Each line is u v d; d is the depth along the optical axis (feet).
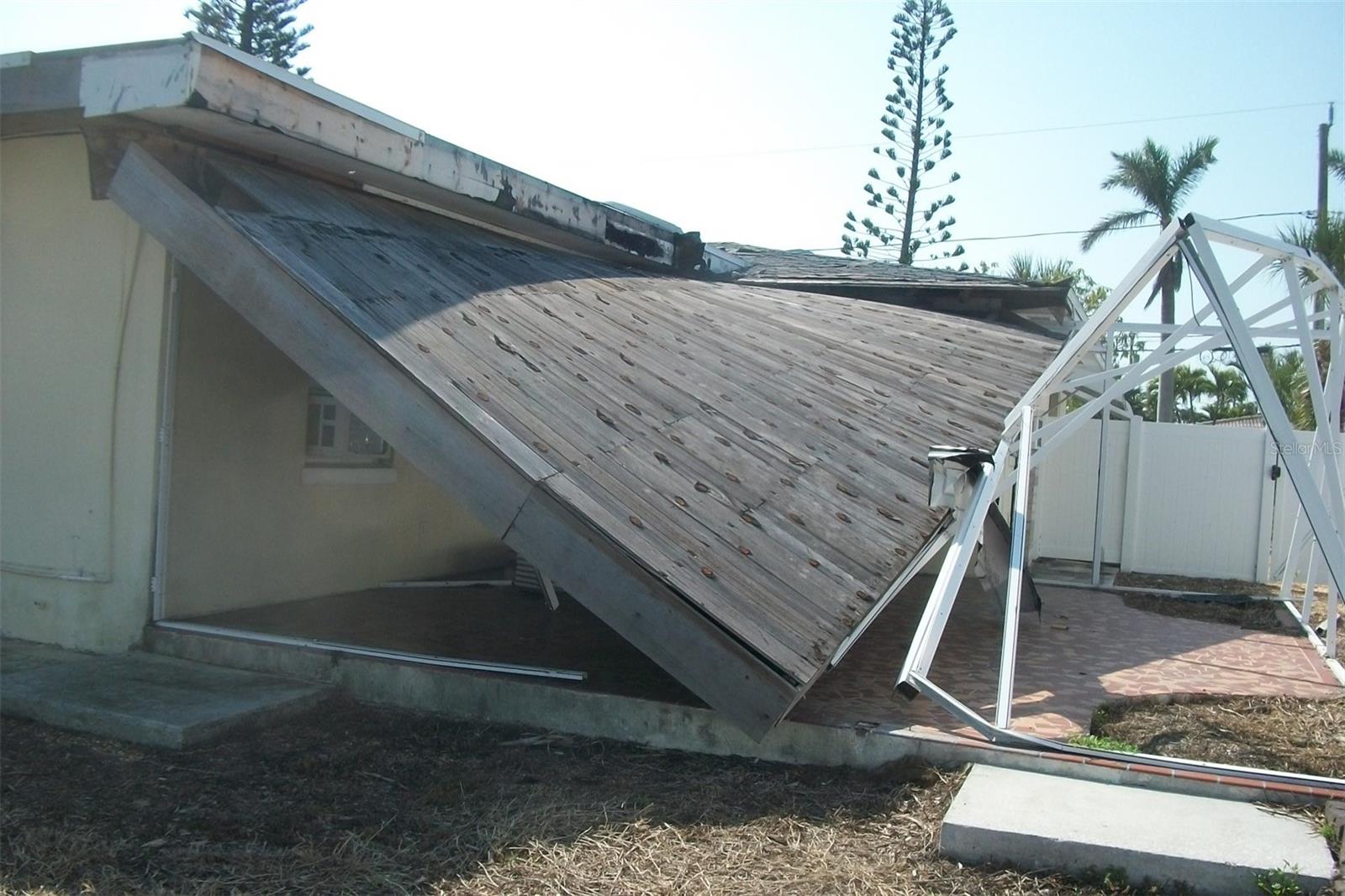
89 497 24.35
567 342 23.17
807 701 19.74
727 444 21.38
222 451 25.62
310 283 19.48
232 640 22.56
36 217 25.18
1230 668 25.43
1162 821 14.39
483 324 21.88
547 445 18.35
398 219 27.40
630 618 16.93
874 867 13.97
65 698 19.44
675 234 43.14
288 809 15.58
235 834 14.69
